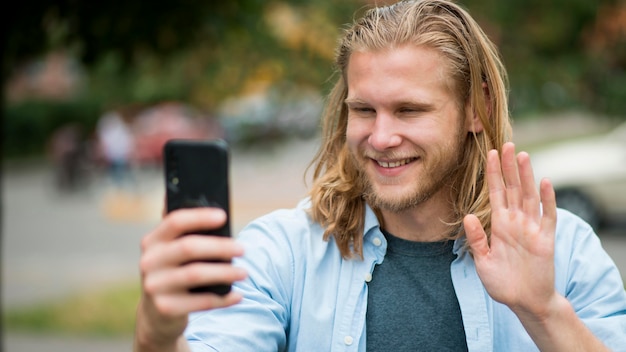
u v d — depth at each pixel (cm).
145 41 434
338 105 196
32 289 786
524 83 554
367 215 182
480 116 177
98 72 494
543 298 148
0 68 448
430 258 181
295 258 181
